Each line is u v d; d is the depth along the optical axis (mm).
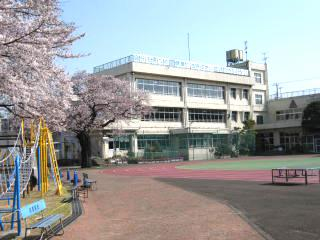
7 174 16609
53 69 16938
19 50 13891
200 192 16375
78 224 10445
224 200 13648
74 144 56375
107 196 16672
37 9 13109
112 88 44375
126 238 8609
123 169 38938
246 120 69750
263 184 18109
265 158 51719
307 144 65438
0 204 14047
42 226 8148
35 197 16516
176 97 62469
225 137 64875
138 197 15805
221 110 69812
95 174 31969
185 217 10812
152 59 59219
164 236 8602
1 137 21094
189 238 8289
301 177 20031
